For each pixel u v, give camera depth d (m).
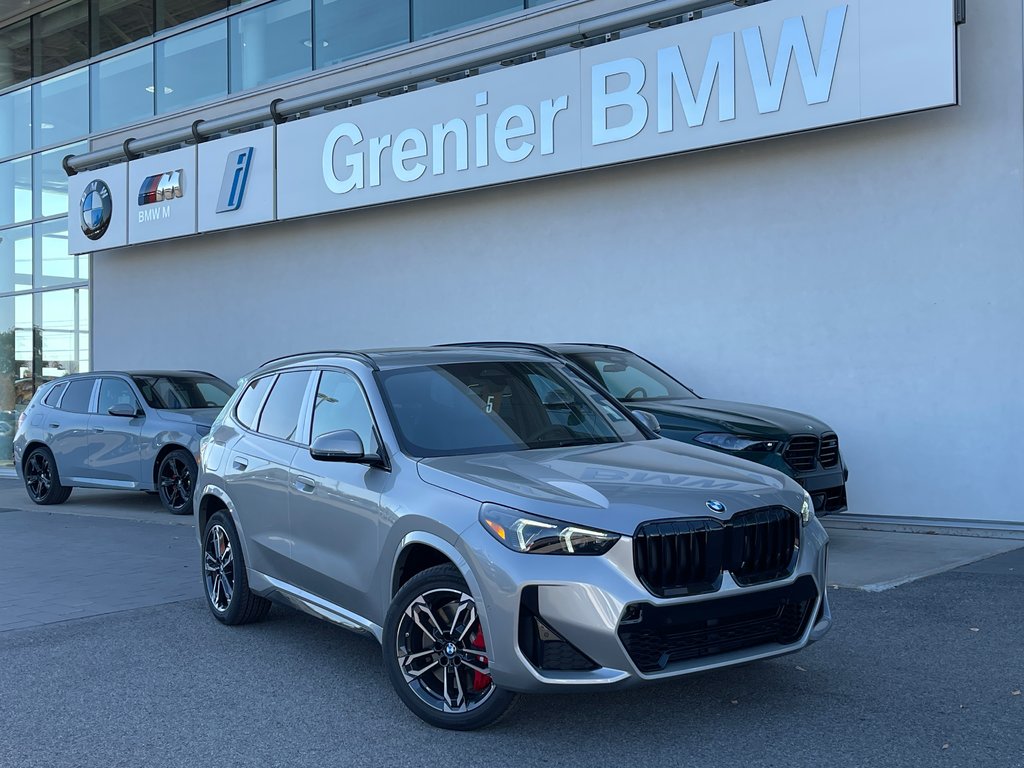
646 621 4.05
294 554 5.71
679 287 11.45
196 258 16.67
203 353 16.56
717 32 10.48
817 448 8.45
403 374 5.57
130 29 18.08
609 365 9.98
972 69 9.55
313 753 4.37
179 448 12.55
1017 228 9.38
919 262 9.89
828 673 5.21
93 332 18.33
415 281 13.84
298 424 6.00
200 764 4.29
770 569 4.39
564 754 4.24
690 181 11.34
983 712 4.59
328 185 14.04
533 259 12.66
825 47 9.76
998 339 9.50
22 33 19.97
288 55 15.61
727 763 4.09
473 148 12.52
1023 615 6.23
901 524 9.81
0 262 20.14
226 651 6.07
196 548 10.02
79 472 13.61
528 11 12.51
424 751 4.34
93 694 5.30
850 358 10.30
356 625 5.15
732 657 4.26
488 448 5.15
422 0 13.89
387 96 13.87
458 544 4.37
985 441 9.57
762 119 10.20
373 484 5.03
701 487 4.47
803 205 10.57
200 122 15.89
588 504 4.25
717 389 11.18
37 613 7.21
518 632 4.13
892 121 10.01
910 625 6.07
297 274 15.25
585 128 11.52
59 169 19.12
